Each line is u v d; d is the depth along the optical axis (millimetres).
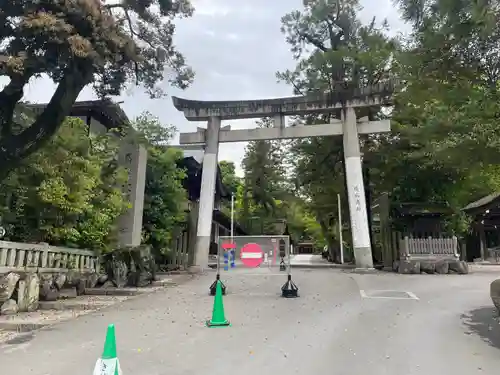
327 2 22531
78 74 8844
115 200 14594
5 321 7781
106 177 15094
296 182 32719
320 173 29594
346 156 19109
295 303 9500
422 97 8898
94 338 6469
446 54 7324
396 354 5445
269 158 46562
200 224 19656
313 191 32625
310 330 6832
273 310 8641
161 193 19422
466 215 24719
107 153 15727
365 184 24766
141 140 16859
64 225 12477
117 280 12859
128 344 6039
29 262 10195
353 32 23000
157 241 19078
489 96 7180
